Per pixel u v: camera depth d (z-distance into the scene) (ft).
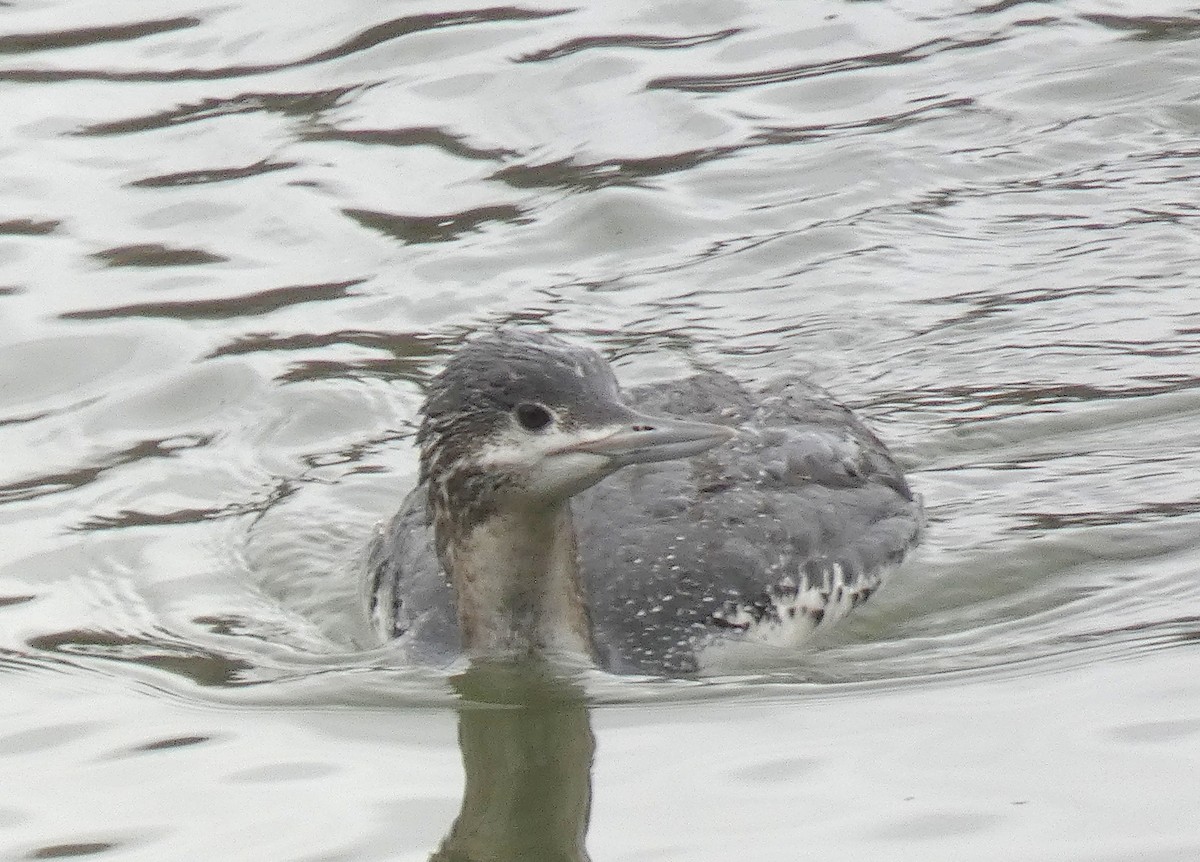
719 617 39.93
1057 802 32.35
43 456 47.50
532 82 61.93
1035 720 35.24
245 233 55.67
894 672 38.29
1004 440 46.60
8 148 59.41
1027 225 54.80
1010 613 40.42
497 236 55.11
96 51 64.80
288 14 66.54
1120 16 65.05
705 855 31.48
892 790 33.12
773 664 39.42
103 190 57.57
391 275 53.52
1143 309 51.06
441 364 50.01
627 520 41.22
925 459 46.19
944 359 49.67
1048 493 44.47
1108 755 33.68
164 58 64.34
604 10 66.18
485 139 59.41
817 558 41.24
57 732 36.58
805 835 31.86
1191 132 58.80
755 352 49.98
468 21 65.36
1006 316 51.03
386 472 46.60
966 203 55.88
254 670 39.17
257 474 46.78
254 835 32.86
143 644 40.19
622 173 57.36
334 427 48.26
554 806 33.73
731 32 64.54
